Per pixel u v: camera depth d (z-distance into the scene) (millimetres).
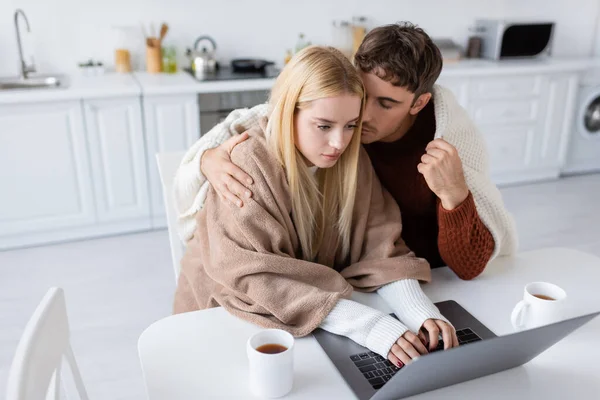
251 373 858
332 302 1020
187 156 1309
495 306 1123
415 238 1432
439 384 866
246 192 1068
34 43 3141
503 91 3672
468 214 1154
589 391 878
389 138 1343
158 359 936
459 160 1109
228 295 1091
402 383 783
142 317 2311
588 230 3225
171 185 1537
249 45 3576
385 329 964
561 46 4371
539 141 3926
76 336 2174
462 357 768
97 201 2969
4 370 1961
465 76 3527
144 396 1850
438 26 3975
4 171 2744
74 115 2771
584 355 961
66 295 2473
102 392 1863
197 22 3422
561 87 3816
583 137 4121
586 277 1246
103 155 2895
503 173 3934
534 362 945
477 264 1203
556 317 992
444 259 1234
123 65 3277
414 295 1087
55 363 850
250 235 1055
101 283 2578
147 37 3305
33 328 804
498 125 3754
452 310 1096
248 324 1037
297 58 1007
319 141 1020
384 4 3781
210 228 1109
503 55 3875
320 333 1018
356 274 1168
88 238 3051
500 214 1269
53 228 2930
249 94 3080
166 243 2994
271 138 1079
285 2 3551
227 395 854
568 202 3646
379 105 1145
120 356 2057
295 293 1038
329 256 1224
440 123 1240
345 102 979
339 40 3719
